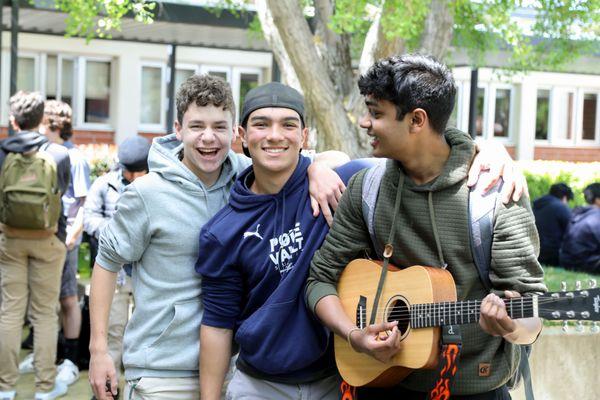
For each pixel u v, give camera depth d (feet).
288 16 24.29
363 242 10.39
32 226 20.10
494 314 8.63
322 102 24.72
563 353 18.95
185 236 11.43
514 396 19.01
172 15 31.27
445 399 9.36
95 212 21.72
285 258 10.82
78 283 25.96
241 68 59.98
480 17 28.40
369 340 9.61
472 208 9.40
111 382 11.77
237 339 10.94
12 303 20.57
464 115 65.26
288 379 10.89
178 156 11.85
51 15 32.63
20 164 20.08
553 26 28.25
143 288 11.64
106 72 56.54
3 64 52.95
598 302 8.28
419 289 9.52
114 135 56.70
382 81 9.52
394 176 9.87
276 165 10.78
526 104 67.31
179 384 11.53
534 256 9.25
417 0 22.80
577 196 49.14
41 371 21.09
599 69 35.27
